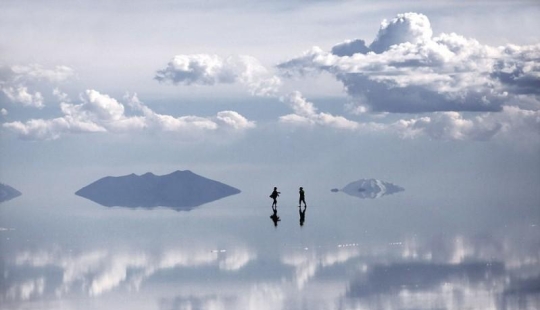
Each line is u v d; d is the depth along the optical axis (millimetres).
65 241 71750
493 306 37562
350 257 55750
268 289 43312
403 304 38312
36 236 77250
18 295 42844
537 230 76188
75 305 39906
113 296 42188
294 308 37969
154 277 48531
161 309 38656
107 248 65125
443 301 38875
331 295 41031
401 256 55844
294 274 48344
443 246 61969
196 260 56062
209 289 43750
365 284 44094
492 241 65438
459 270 48719
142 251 62312
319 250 60438
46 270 52219
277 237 71562
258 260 55312
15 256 60312
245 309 38125
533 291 41250
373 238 69125
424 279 45438
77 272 51094
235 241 68625
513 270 48406
